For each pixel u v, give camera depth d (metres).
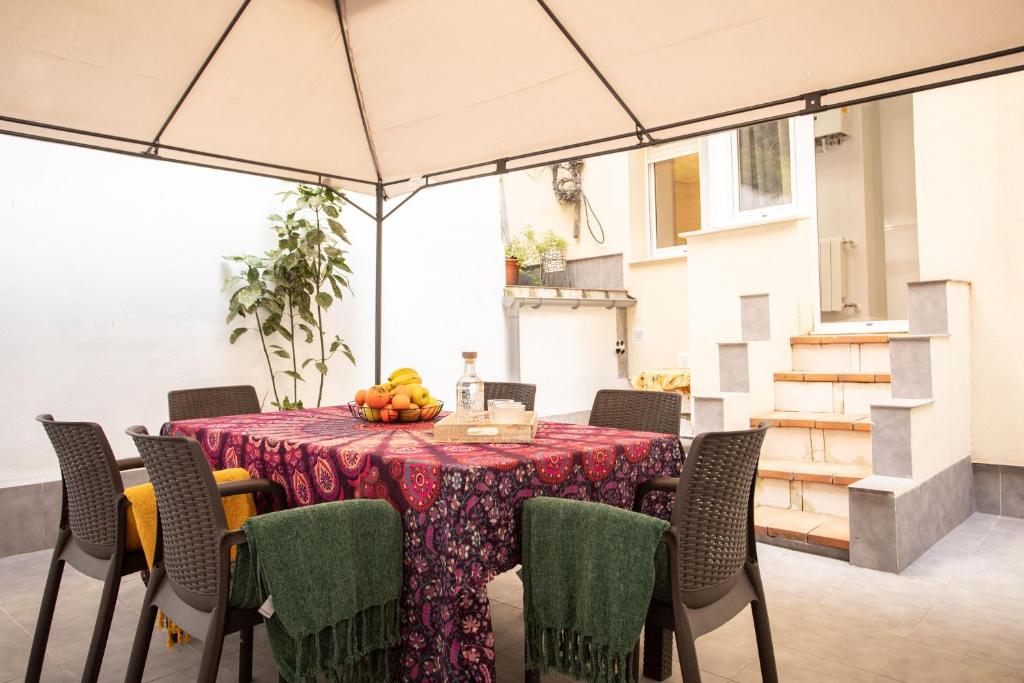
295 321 4.89
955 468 3.99
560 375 6.80
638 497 2.16
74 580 3.28
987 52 2.30
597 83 2.88
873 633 2.59
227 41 2.74
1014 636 2.54
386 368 5.41
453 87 3.10
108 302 4.02
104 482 2.09
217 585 1.66
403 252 5.55
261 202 4.71
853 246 5.23
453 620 1.69
